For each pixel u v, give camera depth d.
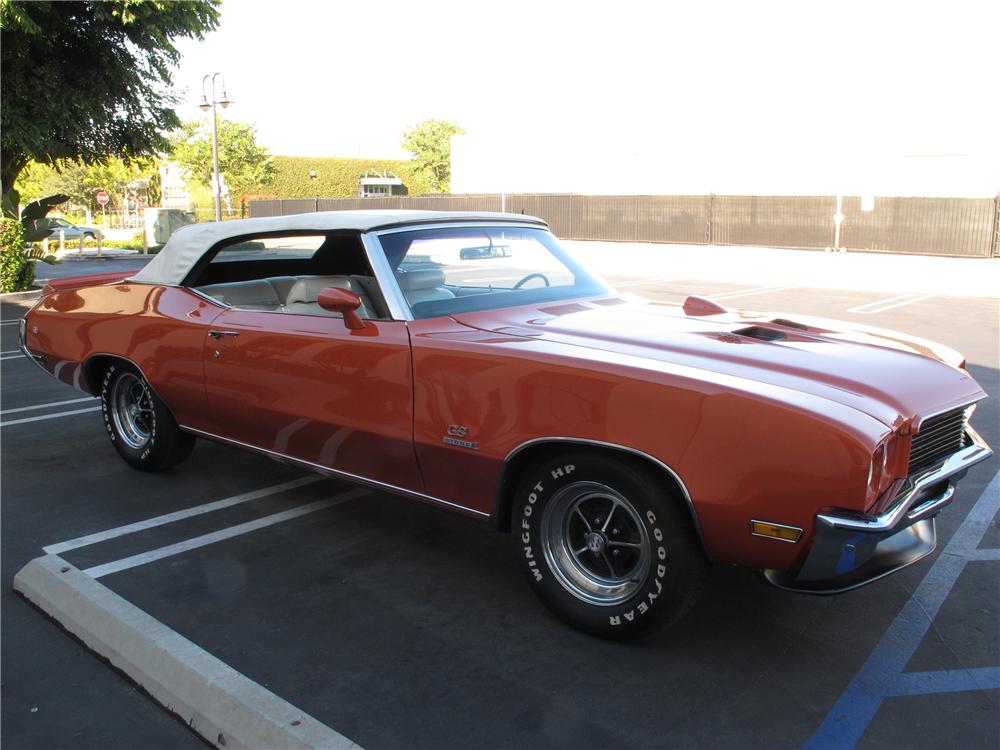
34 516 4.25
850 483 2.42
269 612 3.22
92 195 47.44
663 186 31.83
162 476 4.89
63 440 5.66
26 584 3.38
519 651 2.94
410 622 3.15
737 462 2.54
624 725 2.51
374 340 3.44
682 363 2.86
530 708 2.60
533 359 2.96
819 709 2.59
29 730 2.52
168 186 52.72
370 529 4.09
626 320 3.57
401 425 3.35
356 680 2.75
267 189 47.88
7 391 7.21
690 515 2.71
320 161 52.06
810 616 3.19
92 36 14.08
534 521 3.09
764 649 2.95
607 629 2.93
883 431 2.48
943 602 3.32
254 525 4.13
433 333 3.35
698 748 2.41
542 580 3.10
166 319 4.39
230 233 4.36
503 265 4.05
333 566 3.66
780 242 24.77
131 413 4.94
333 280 3.79
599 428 2.77
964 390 2.96
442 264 3.79
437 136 58.53
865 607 3.27
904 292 15.92
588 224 28.52
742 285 17.17
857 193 26.84
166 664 2.73
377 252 3.62
